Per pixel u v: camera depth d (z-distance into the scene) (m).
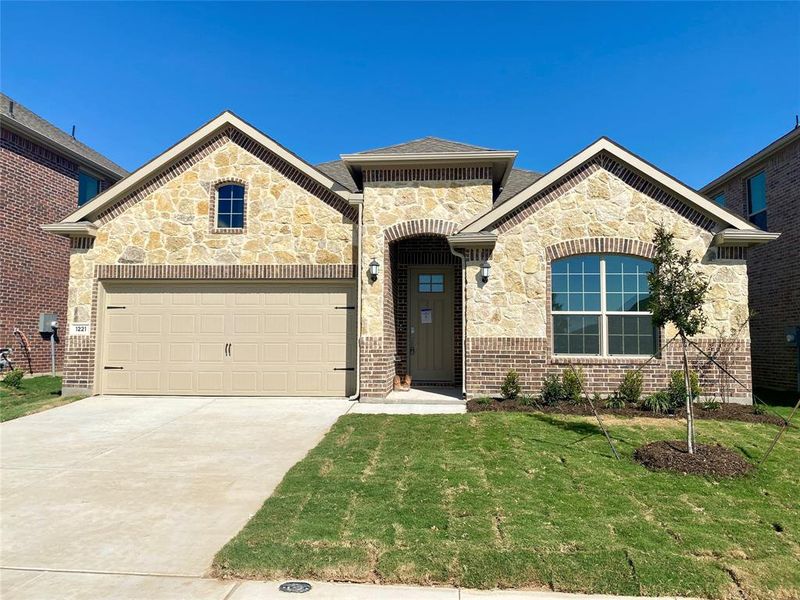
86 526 5.22
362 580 4.21
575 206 11.09
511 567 4.30
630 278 11.06
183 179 12.31
